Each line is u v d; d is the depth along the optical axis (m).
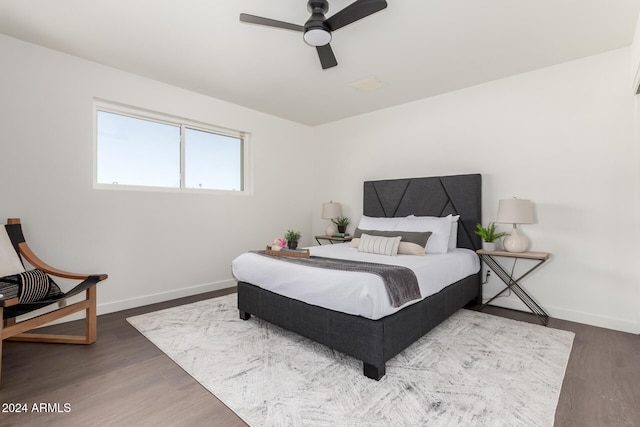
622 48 2.68
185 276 3.70
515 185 3.25
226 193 4.14
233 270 2.96
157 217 3.47
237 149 4.39
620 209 2.71
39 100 2.70
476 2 2.07
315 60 2.92
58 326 2.76
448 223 3.35
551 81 3.03
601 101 2.78
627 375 1.94
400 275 2.18
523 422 1.51
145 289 3.37
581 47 2.67
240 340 2.47
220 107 3.99
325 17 2.20
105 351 2.27
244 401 1.69
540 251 3.10
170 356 2.20
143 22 2.32
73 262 2.90
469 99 3.54
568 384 1.85
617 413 1.58
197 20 2.29
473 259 3.26
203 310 3.18
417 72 3.16
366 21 2.28
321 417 1.56
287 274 2.42
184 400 1.70
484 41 2.57
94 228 3.02
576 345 2.38
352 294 1.99
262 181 4.54
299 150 5.07
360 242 3.37
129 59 2.92
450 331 2.65
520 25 2.33
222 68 3.09
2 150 2.53
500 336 2.55
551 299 3.04
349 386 1.83
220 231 4.05
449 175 3.67
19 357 2.17
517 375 1.94
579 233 2.90
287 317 2.43
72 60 2.87
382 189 4.21
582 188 2.88
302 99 3.96
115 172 3.28
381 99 3.95
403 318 2.09
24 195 2.64
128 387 1.82
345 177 4.81
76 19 2.29
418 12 2.17
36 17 2.27
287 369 2.03
